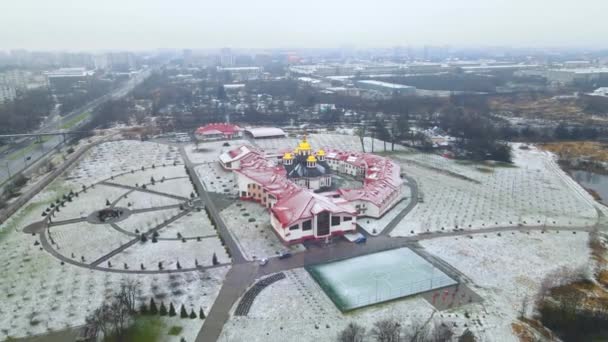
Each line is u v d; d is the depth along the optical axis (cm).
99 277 10556
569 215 14525
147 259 11444
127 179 18350
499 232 13075
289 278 10519
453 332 8438
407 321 8812
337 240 12606
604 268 10988
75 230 13288
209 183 17875
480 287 10094
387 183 15525
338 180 18262
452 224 13662
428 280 10388
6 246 12256
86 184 17712
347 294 9806
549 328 8719
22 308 9294
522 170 19825
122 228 13425
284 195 14175
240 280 10406
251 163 18188
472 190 16962
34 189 16900
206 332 8488
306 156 17825
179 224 13712
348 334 7981
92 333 8406
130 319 8781
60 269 10950
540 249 11981
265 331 8538
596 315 8794
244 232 13138
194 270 10875
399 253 11769
